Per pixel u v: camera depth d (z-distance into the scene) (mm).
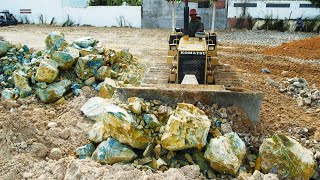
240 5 26844
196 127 6227
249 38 22266
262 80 11797
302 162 5895
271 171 6008
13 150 6719
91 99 8766
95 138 6965
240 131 6961
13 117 7508
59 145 7215
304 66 14148
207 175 6062
